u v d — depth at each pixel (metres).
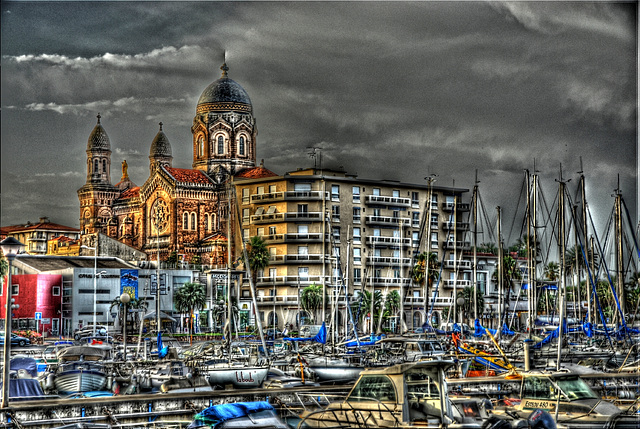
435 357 51.62
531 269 88.94
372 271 130.12
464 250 145.62
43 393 38.62
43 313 131.62
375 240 141.25
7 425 29.11
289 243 137.38
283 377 49.38
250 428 28.55
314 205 139.50
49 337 124.06
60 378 42.28
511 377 44.00
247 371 45.06
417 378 25.67
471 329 97.81
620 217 88.56
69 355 55.62
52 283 132.88
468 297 136.38
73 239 176.00
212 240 171.50
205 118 182.75
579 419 29.14
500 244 94.81
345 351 63.44
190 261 170.12
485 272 144.25
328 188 140.50
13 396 36.19
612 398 41.81
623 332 77.88
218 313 129.50
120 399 34.59
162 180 177.62
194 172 181.88
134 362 51.16
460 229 145.62
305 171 142.88
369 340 69.88
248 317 135.62
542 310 128.50
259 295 136.88
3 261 139.12
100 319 133.62
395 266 142.25
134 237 183.00
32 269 138.00
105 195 181.12
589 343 76.50
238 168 182.75
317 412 26.39
